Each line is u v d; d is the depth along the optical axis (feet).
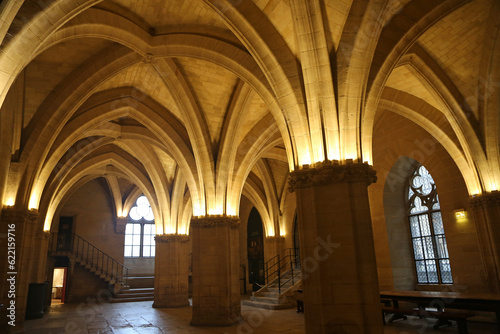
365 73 27.53
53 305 72.69
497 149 39.68
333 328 24.80
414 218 52.47
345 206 26.13
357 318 24.47
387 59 28.73
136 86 47.80
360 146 27.50
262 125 48.65
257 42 29.60
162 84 45.78
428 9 29.40
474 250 42.80
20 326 38.29
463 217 44.27
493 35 32.68
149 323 45.01
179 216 67.97
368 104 28.32
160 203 67.31
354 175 26.63
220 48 35.60
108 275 81.20
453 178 45.80
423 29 30.01
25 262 39.91
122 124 55.72
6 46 20.68
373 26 26.66
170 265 65.82
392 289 49.70
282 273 73.41
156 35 36.14
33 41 22.17
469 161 41.09
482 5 30.91
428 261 49.85
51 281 76.28
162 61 39.91
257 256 90.58
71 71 40.16
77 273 80.48
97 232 86.99
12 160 39.14
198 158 46.29
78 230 85.05
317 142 27.71
